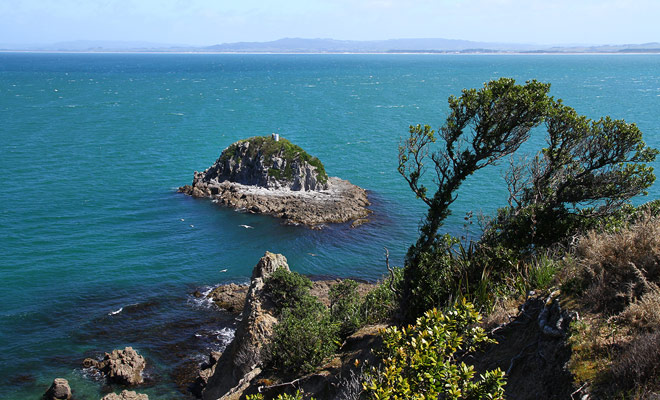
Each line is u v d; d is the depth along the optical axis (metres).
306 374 17.58
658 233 11.14
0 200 69.50
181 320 41.19
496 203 67.75
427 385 8.83
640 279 10.55
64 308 42.66
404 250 56.22
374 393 9.14
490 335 12.45
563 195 23.11
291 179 75.38
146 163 92.44
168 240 58.47
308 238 59.50
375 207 69.81
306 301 28.06
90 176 83.00
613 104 166.50
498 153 20.47
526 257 19.22
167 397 32.00
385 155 100.00
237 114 154.50
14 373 34.09
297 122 139.75
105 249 55.28
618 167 23.39
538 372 10.30
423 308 17.83
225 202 70.69
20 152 98.31
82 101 184.75
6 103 174.12
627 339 9.34
